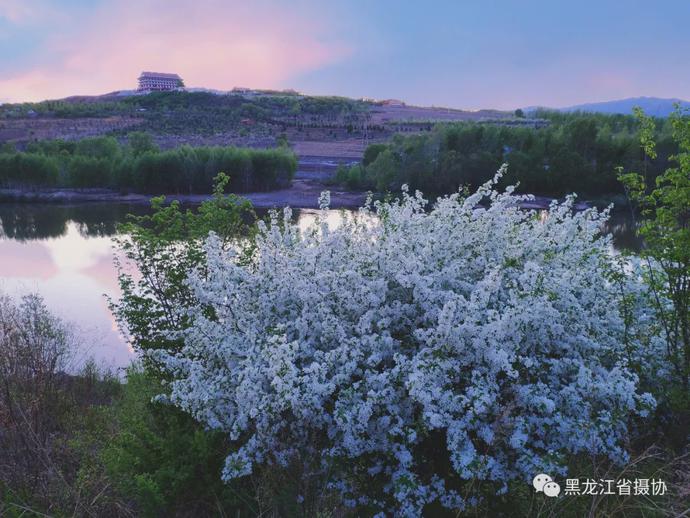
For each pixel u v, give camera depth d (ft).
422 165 188.75
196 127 520.01
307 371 15.10
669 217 19.27
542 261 20.34
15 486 17.53
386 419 14.88
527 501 14.97
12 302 42.16
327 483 15.23
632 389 15.10
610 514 14.03
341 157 372.58
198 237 27.22
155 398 18.56
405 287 18.15
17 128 474.90
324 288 18.43
